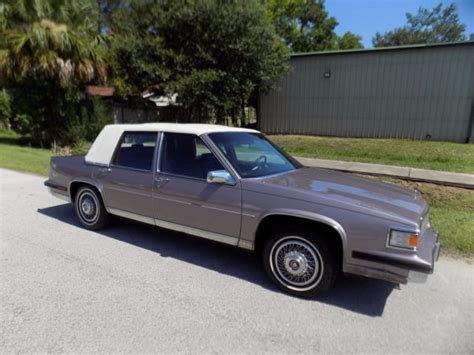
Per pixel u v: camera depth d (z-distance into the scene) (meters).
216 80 14.45
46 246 4.08
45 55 12.83
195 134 3.67
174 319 2.63
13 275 3.31
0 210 5.59
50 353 2.22
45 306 2.78
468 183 6.77
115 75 15.73
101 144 4.49
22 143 16.05
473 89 12.52
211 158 3.51
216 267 3.58
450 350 2.31
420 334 2.49
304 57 15.73
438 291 3.12
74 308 2.75
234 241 3.33
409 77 13.61
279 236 3.07
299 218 2.98
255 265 3.65
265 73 15.12
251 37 14.50
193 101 15.07
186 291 3.07
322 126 15.95
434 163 9.43
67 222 5.00
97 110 15.63
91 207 4.64
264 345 2.35
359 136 15.12
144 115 19.67
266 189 3.12
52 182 5.09
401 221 2.60
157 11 15.07
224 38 14.59
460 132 12.98
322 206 2.85
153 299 2.92
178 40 15.31
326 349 2.31
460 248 3.97
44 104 14.37
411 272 2.54
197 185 3.50
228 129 4.02
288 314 2.74
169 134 3.87
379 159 10.25
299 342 2.38
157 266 3.58
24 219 5.13
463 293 3.08
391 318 2.69
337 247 2.92
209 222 3.46
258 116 17.73
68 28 13.86
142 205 4.01
